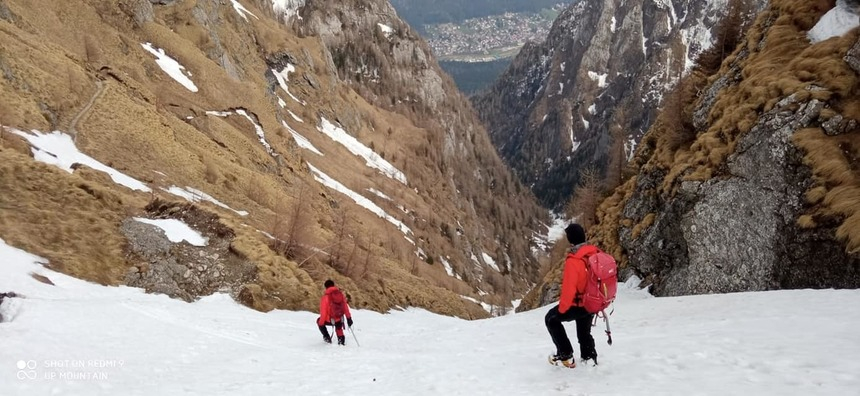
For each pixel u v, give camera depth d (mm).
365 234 69938
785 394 6832
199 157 43500
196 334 15430
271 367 12336
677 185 23891
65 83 36500
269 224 39594
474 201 186000
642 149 35625
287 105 106875
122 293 19031
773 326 10781
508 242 172375
